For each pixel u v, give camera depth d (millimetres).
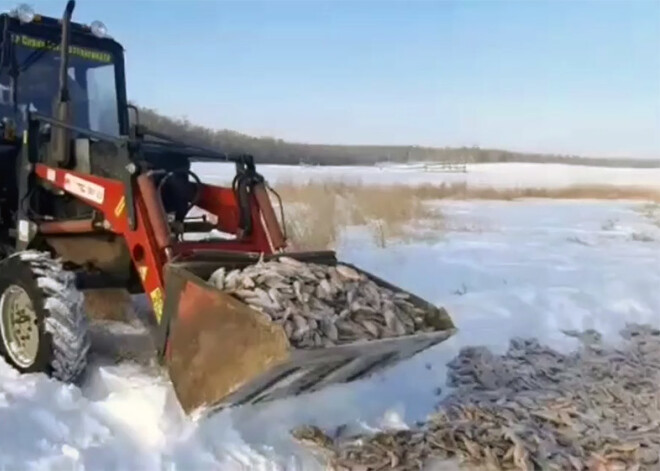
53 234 4953
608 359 5609
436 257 9508
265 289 3678
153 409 4012
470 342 5855
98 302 5625
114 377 4438
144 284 4168
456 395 4742
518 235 12508
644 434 4188
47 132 5109
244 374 3441
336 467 3695
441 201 20703
